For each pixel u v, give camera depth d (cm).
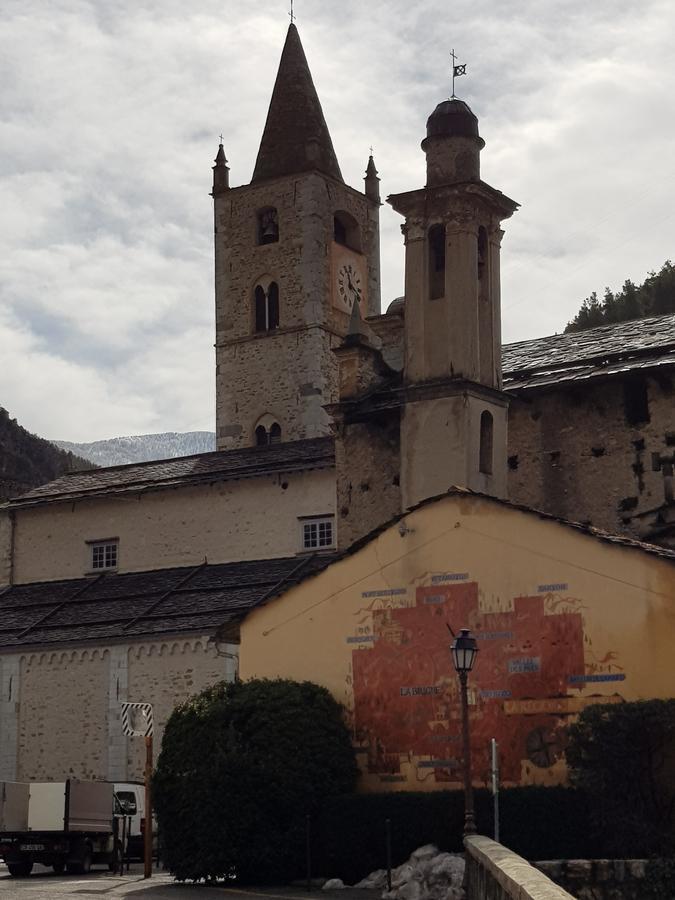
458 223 3756
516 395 3822
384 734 3002
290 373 7269
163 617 4975
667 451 3631
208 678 4728
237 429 7369
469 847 2331
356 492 3978
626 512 3662
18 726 5106
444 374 3697
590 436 3750
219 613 4853
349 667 3064
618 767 2656
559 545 2870
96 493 5700
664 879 2347
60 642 5050
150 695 4834
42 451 11800
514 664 2877
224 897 2633
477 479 3662
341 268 7494
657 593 2761
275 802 2919
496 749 2633
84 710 4975
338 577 3116
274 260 7406
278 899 2591
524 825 2694
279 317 7356
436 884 2619
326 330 7325
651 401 3678
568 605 2844
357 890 2759
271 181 7450
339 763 2981
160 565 5522
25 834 3488
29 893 2742
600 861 2358
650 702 2673
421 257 3794
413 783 2953
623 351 3809
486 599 2933
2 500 7506
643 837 2609
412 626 3009
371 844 2859
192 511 5494
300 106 7544
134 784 4122
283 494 5288
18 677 5138
